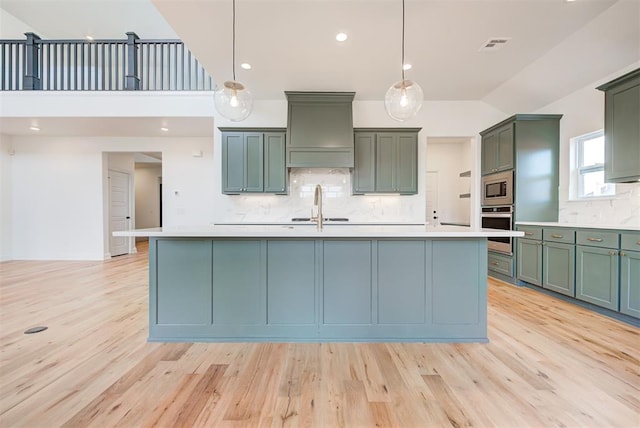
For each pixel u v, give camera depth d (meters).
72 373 1.89
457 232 2.19
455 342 2.34
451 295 2.36
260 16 2.71
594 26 2.83
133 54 4.88
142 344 2.30
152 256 2.36
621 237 2.68
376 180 4.58
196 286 2.36
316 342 2.34
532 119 3.94
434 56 3.41
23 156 6.09
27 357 2.09
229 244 2.35
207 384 1.78
